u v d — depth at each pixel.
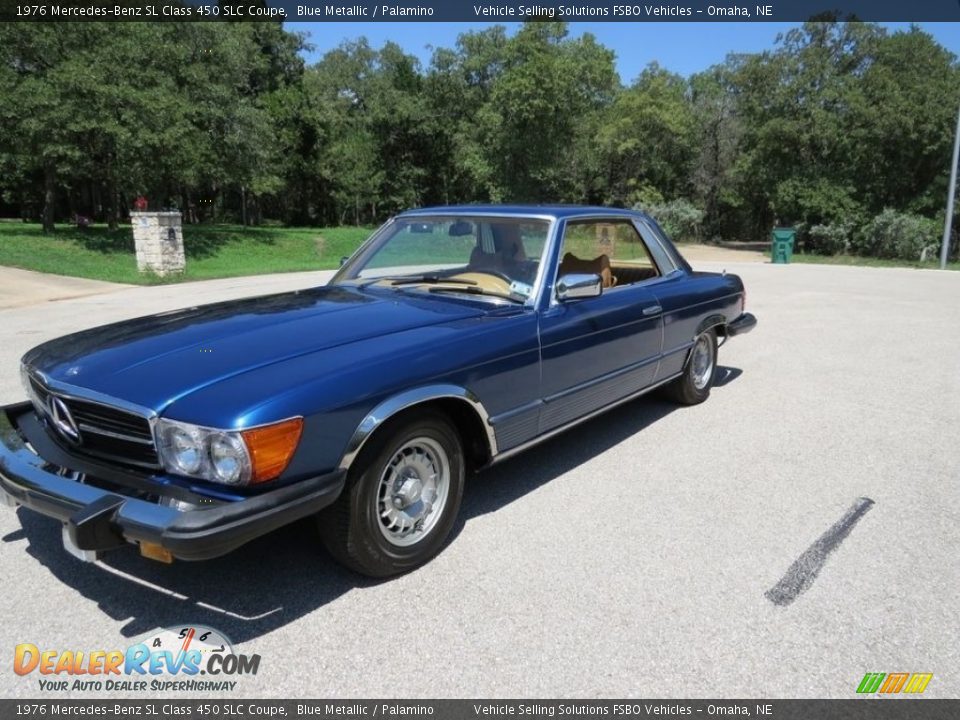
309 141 47.91
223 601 2.93
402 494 3.09
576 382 4.01
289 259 29.53
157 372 2.76
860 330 9.41
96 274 17.17
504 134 39.62
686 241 36.47
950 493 4.05
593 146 39.53
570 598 2.95
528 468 4.43
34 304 11.97
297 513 2.54
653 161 38.69
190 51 29.50
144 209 25.16
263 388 2.60
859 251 27.84
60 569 3.18
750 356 7.80
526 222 4.07
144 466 2.65
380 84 51.19
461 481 3.35
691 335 5.34
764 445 4.88
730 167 38.00
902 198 29.58
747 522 3.67
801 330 9.41
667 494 4.03
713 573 3.15
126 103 24.05
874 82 29.00
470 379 3.24
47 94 22.28
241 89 44.91
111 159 26.66
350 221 54.94
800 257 26.11
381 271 4.44
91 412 2.75
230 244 30.73
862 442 4.94
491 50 49.00
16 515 3.72
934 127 27.17
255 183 35.56
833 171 29.98
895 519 3.71
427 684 2.43
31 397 3.25
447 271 4.27
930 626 2.76
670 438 5.02
